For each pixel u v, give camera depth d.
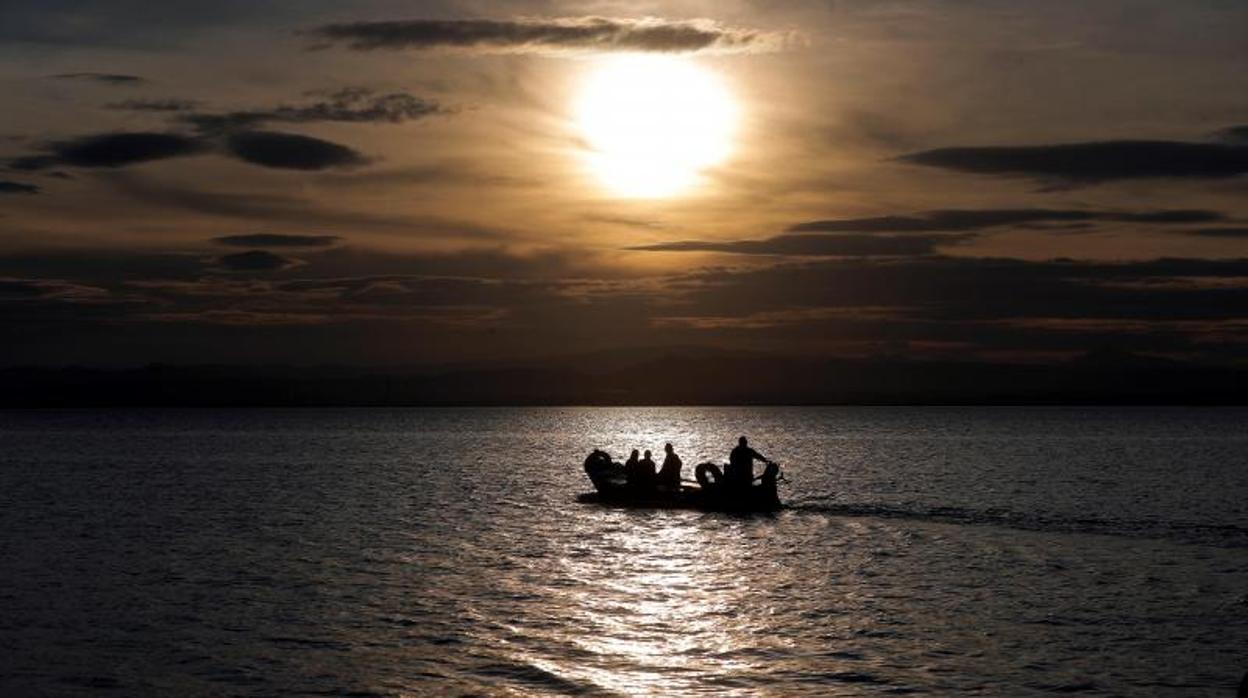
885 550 36.06
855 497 57.50
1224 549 35.94
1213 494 60.28
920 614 26.17
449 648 23.19
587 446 131.62
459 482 71.25
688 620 25.67
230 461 99.94
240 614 26.80
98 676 21.44
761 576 31.38
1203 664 21.61
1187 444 131.00
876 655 22.38
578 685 20.39
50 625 25.73
